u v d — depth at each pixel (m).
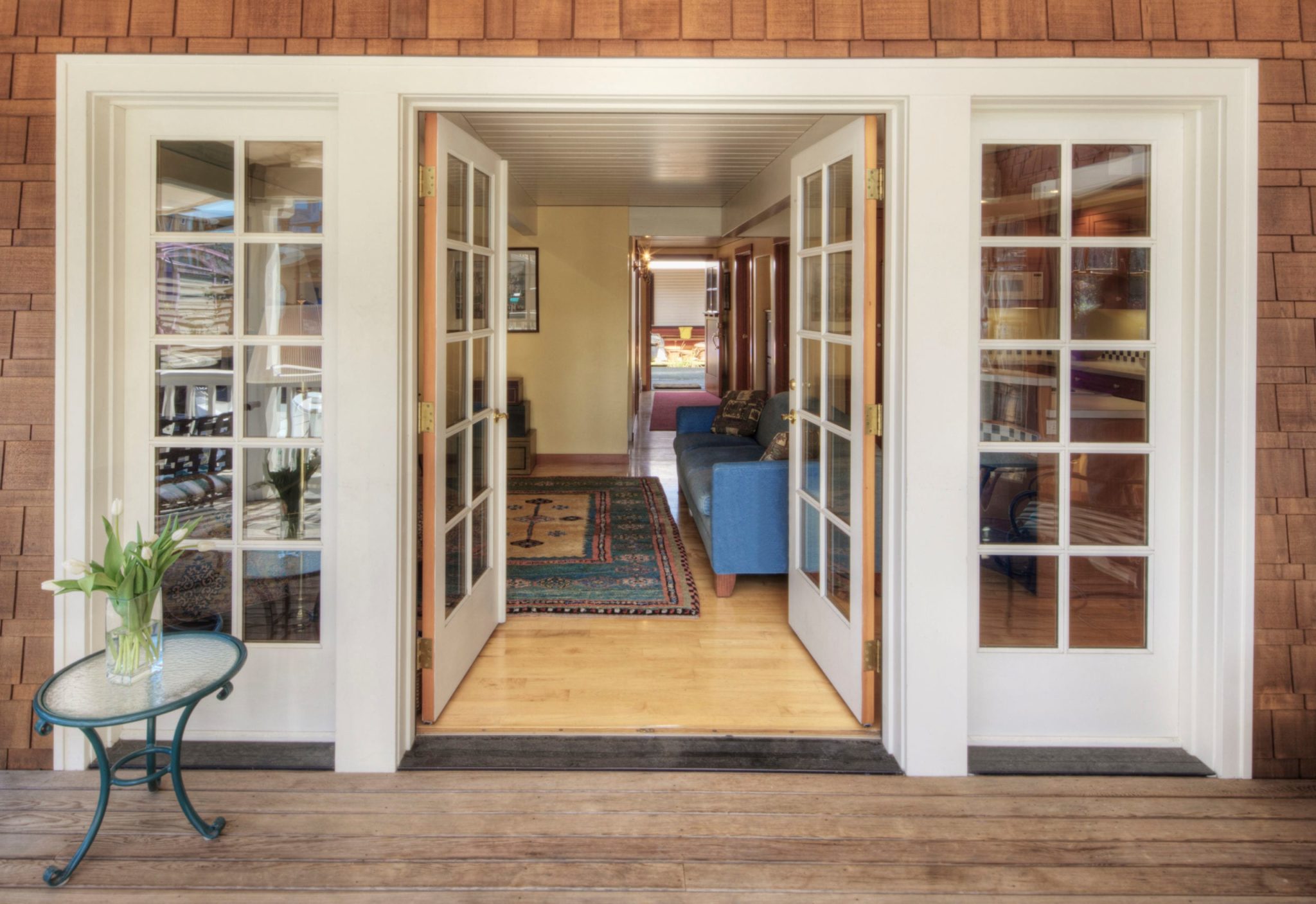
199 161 2.82
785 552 4.44
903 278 2.72
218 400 2.88
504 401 3.97
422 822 2.48
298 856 2.31
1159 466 2.89
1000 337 2.86
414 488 2.86
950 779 2.74
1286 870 2.28
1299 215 2.69
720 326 13.04
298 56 2.65
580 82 2.66
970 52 2.66
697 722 3.08
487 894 2.17
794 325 3.78
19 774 2.73
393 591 2.73
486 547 3.86
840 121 4.39
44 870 2.24
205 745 2.90
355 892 2.18
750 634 3.98
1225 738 2.76
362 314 2.69
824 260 3.38
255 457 2.90
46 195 2.67
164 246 2.85
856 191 2.96
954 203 2.69
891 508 2.82
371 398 2.71
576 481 7.71
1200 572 2.82
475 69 2.65
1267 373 2.71
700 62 2.66
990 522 2.89
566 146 5.46
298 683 2.93
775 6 2.66
